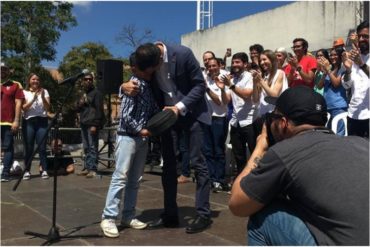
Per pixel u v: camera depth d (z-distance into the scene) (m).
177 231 4.06
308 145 2.15
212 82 6.10
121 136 3.95
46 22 19.77
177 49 3.97
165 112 3.80
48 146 8.57
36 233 3.97
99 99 7.43
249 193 2.24
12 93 6.95
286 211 2.28
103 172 8.01
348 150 2.12
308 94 2.30
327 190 2.06
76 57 28.41
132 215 4.19
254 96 5.22
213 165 5.99
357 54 4.77
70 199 5.58
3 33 19.09
